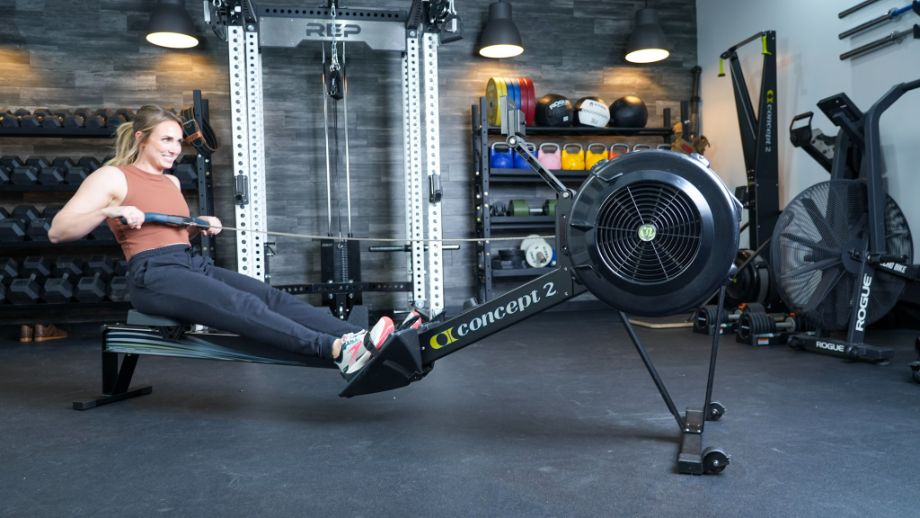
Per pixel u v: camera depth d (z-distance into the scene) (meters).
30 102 4.67
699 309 3.84
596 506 1.33
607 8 5.55
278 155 5.00
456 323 1.80
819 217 3.01
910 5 3.60
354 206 5.10
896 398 2.21
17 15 4.65
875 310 2.97
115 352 2.30
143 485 1.50
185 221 2.04
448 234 5.28
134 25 4.80
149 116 2.09
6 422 2.09
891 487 1.41
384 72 5.14
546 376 2.68
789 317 3.44
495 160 4.94
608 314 4.84
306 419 2.08
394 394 2.41
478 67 5.34
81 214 1.86
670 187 1.59
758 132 4.36
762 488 1.41
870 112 2.99
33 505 1.39
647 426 1.93
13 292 4.08
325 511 1.33
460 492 1.42
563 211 1.72
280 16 4.12
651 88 5.65
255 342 2.05
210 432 1.95
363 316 3.66
